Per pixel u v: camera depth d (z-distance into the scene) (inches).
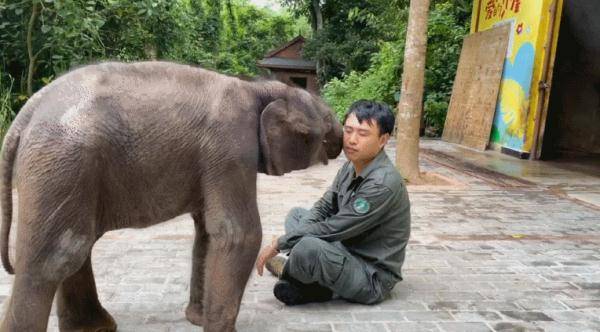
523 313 131.8
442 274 159.8
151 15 366.3
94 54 357.4
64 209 79.1
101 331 111.2
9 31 322.3
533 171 376.2
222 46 994.1
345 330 120.6
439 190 296.8
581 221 231.0
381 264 133.8
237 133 92.0
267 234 200.2
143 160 85.3
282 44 1331.2
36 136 79.5
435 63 631.2
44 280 80.7
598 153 508.4
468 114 535.5
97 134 80.5
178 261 165.5
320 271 126.6
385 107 123.1
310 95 107.6
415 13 308.2
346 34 1023.6
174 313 127.6
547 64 423.2
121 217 89.7
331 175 339.6
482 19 545.6
